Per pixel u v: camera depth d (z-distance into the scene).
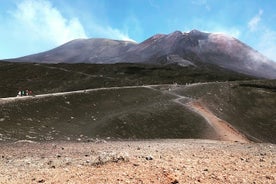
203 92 92.25
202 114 70.75
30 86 161.12
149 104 68.25
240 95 98.75
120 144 33.09
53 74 177.75
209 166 14.84
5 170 15.66
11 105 47.41
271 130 78.56
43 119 45.69
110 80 169.38
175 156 17.38
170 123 59.75
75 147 28.94
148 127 55.22
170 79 187.00
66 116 49.56
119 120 53.12
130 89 77.56
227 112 82.44
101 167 13.93
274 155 19.84
